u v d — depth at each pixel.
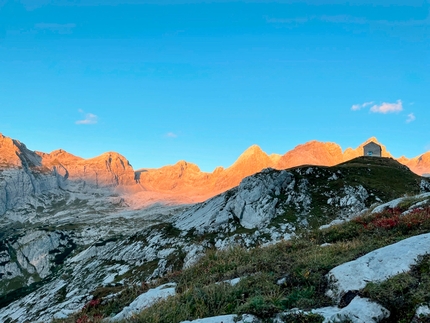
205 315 10.28
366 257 10.81
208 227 81.38
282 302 9.74
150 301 14.20
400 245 10.84
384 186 74.88
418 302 7.97
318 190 77.06
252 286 11.57
